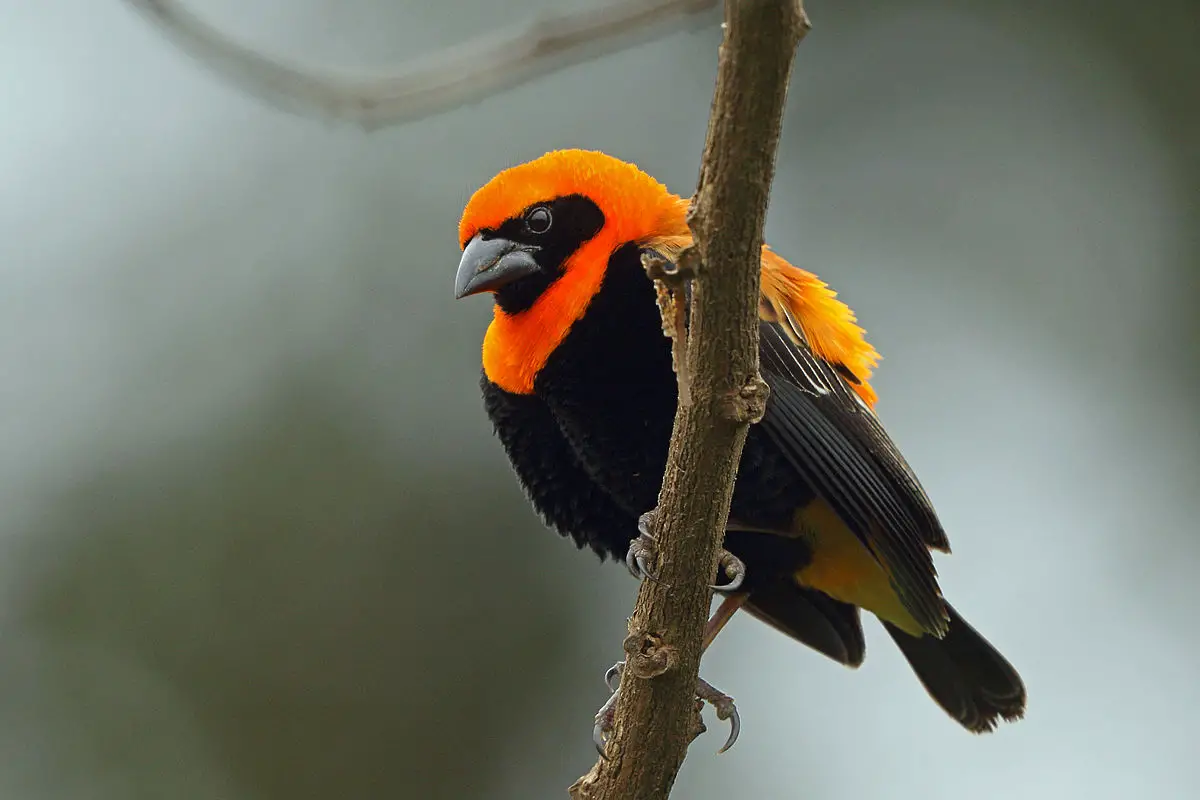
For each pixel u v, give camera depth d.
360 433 13.88
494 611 13.34
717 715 7.81
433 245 14.62
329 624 13.26
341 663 13.16
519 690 13.20
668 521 5.97
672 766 6.59
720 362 5.49
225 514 13.59
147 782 12.77
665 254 7.84
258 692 13.09
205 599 13.32
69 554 13.45
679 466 5.82
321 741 12.95
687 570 6.06
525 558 13.52
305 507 13.60
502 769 13.00
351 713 13.02
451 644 13.24
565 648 13.34
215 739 13.00
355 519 13.54
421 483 13.66
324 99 5.18
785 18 4.66
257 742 13.00
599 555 9.36
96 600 13.37
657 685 6.35
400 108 5.15
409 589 13.37
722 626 8.80
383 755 12.96
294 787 12.87
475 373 14.08
